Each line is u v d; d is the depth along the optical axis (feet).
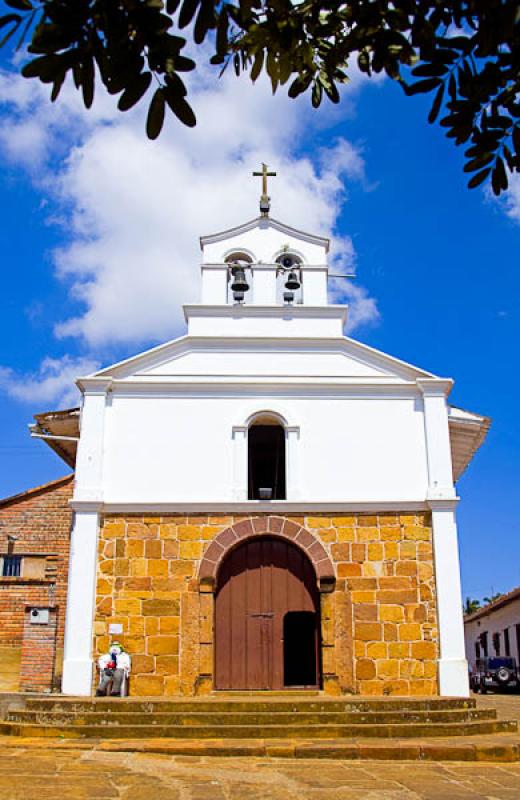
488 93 15.29
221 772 32.30
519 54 14.43
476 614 131.34
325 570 51.26
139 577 50.88
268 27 15.90
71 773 31.12
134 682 49.08
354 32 15.14
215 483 53.06
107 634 49.83
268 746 36.96
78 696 47.19
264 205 61.41
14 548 62.39
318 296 59.11
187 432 54.03
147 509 52.11
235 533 51.90
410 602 50.78
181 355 56.03
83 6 13.05
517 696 92.79
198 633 50.03
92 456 53.11
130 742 38.68
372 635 50.21
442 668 49.34
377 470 53.62
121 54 13.61
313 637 69.87
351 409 54.85
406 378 55.88
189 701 43.68
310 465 53.62
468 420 57.47
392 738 40.34
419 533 52.13
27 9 12.95
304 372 55.93
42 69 13.39
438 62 14.94
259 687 50.42
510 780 31.68
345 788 29.53
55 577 58.08
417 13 14.43
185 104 14.14
